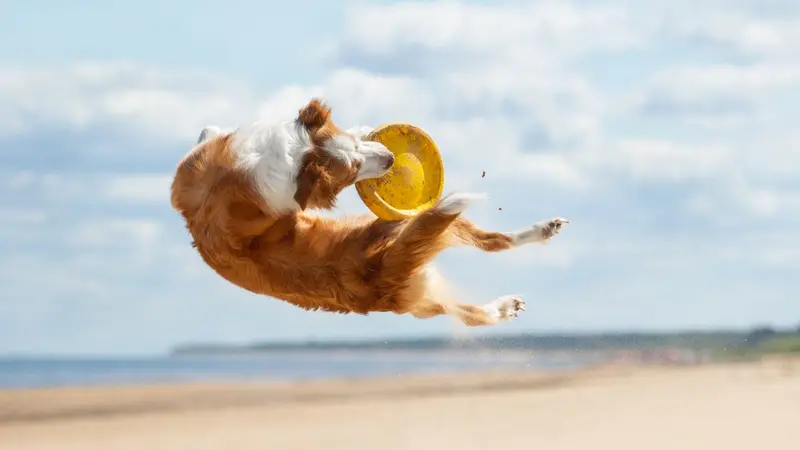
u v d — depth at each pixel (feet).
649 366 147.43
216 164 24.12
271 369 214.28
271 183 23.43
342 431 68.80
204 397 102.78
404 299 24.21
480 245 26.50
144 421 77.46
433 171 26.04
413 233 23.56
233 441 64.44
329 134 24.22
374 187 25.43
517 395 98.12
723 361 155.63
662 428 65.98
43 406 90.53
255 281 24.34
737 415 73.15
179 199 24.84
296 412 83.92
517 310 28.09
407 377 139.74
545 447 58.44
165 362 327.26
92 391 113.60
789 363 148.77
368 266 23.94
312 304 25.08
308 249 24.18
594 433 64.13
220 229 23.79
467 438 63.41
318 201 24.08
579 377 126.52
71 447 62.80
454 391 106.11
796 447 56.95
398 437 64.90
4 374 196.65
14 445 63.77
